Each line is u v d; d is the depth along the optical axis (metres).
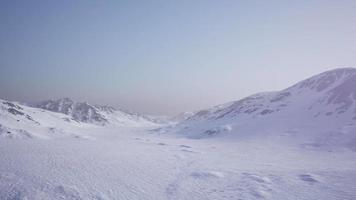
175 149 100.75
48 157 64.62
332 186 43.59
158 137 180.75
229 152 92.31
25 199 33.69
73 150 81.50
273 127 125.56
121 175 50.78
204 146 111.50
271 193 40.72
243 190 42.59
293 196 39.09
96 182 44.25
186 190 42.53
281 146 97.38
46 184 40.31
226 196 39.53
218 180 49.38
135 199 37.09
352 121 104.00
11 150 71.94
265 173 54.56
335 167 60.31
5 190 36.50
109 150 88.50
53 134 129.00
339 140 91.44
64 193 36.91
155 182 47.03
